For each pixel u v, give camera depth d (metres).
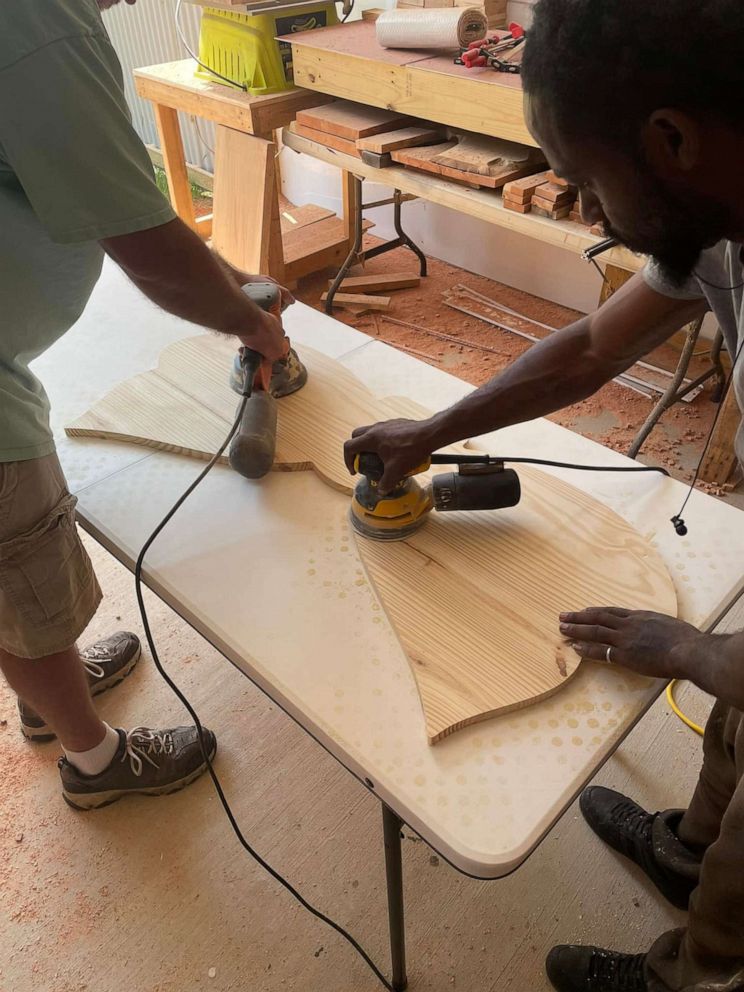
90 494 1.15
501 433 1.22
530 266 3.01
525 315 2.94
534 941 1.29
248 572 1.01
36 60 0.73
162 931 1.33
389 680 0.87
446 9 2.11
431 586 0.96
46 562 1.06
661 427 2.35
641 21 0.52
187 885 1.38
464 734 0.82
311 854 1.42
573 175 0.66
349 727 0.83
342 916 1.34
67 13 0.74
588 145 0.61
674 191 0.60
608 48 0.54
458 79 1.95
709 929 0.92
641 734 1.58
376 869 1.39
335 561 1.03
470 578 0.97
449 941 1.30
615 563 0.99
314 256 3.18
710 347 2.56
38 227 0.88
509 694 0.84
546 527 1.04
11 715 1.67
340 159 2.37
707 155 0.57
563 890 1.36
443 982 1.25
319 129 2.36
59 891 1.38
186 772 1.50
